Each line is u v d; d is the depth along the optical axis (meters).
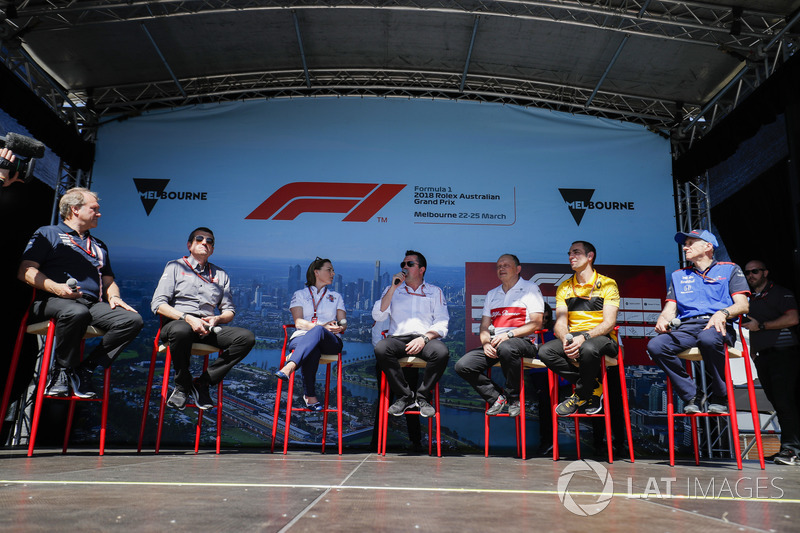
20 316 4.65
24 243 4.75
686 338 3.14
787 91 4.05
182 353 3.32
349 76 5.67
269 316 5.32
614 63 5.18
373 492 1.57
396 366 3.71
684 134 5.66
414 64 5.49
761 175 4.67
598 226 5.55
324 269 4.31
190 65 5.33
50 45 4.82
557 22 4.67
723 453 4.87
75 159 5.18
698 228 5.54
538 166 5.66
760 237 4.71
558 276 5.45
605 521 1.13
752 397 2.92
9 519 1.01
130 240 5.32
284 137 5.64
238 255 5.40
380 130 5.69
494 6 4.68
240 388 5.11
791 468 2.99
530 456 4.31
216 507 1.21
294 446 4.98
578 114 5.77
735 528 1.07
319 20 4.89
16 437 4.61
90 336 3.15
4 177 2.56
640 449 5.03
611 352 3.34
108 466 2.23
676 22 4.50
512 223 5.54
